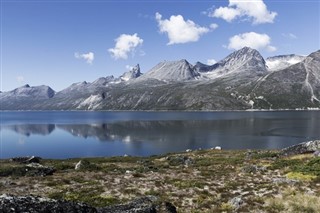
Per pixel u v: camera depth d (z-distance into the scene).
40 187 32.19
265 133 159.62
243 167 44.22
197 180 35.56
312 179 32.94
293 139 133.00
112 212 15.91
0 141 150.88
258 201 24.56
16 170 40.28
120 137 161.50
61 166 47.94
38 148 127.50
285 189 28.27
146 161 60.09
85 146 131.75
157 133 176.38
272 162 49.44
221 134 161.25
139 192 29.55
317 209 21.64
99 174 40.75
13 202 13.29
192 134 165.88
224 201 25.75
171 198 27.11
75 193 29.11
